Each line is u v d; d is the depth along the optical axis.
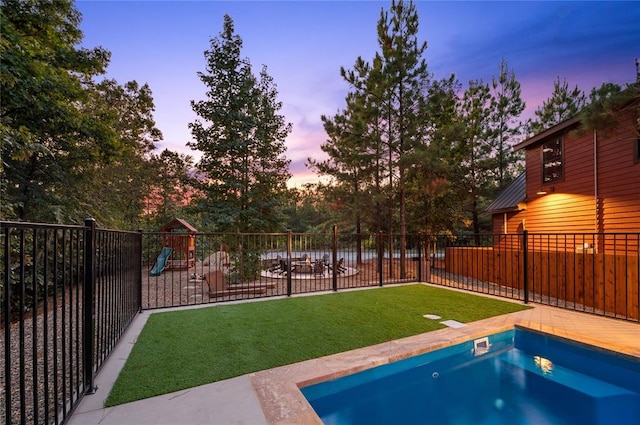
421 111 8.98
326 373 2.85
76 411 2.24
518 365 3.80
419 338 3.75
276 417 2.18
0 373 3.17
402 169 8.77
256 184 9.24
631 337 3.75
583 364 3.70
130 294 4.32
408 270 11.14
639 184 6.86
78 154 8.47
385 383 3.14
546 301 5.77
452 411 2.88
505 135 15.37
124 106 15.38
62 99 7.27
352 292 6.62
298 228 23.44
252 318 4.62
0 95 5.95
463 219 13.40
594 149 7.92
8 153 6.06
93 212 9.16
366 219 12.32
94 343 2.84
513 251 7.42
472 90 14.74
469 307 5.27
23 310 1.63
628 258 4.81
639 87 4.38
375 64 9.26
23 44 6.01
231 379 2.72
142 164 16.83
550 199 9.40
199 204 9.10
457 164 12.96
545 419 2.77
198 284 8.85
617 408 2.93
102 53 8.67
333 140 11.10
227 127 8.84
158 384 2.62
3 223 1.45
